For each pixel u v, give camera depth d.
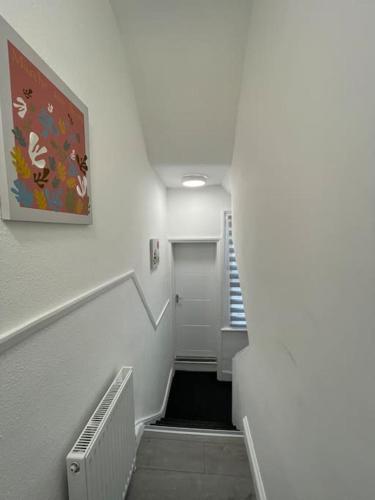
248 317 1.76
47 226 0.75
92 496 0.80
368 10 0.41
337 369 0.55
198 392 3.50
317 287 0.64
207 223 3.67
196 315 3.99
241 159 1.89
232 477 1.42
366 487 0.45
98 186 1.14
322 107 0.59
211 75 1.70
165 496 1.31
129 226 1.65
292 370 0.85
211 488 1.36
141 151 2.05
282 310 0.95
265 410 1.24
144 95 1.83
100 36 1.19
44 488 0.71
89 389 1.01
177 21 1.41
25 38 0.67
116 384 1.18
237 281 3.71
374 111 0.40
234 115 1.98
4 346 0.57
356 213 0.46
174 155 2.39
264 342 1.26
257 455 1.38
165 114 1.97
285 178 0.87
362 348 0.46
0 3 0.59
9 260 0.60
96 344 1.09
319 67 0.60
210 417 3.01
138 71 1.68
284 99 0.86
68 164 0.84
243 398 1.98
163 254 3.20
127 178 1.61
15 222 0.62
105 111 1.24
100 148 1.17
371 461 0.44
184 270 3.95
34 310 0.69
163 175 2.93
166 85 1.76
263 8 1.12
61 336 0.82
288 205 0.85
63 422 0.82
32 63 0.66
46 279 0.75
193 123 2.05
